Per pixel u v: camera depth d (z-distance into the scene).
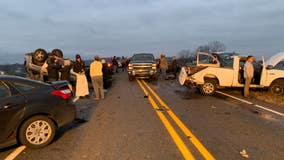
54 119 4.77
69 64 10.80
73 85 12.69
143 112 7.21
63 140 4.88
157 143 4.64
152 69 17.03
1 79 4.42
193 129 5.52
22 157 4.09
